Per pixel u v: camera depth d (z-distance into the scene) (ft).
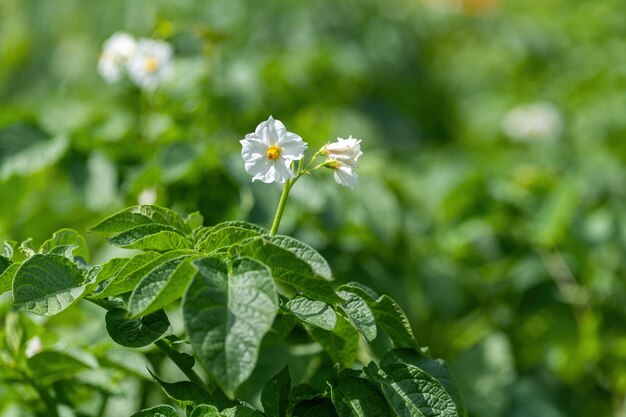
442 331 4.27
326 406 2.64
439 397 2.54
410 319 3.76
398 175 4.31
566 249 4.31
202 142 3.60
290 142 2.59
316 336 2.79
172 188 3.56
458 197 4.58
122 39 3.80
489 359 4.11
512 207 4.57
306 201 3.53
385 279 3.75
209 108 4.06
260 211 3.48
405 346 2.74
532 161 6.02
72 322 3.42
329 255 3.62
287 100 4.67
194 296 2.32
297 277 2.47
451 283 4.20
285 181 2.65
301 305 2.57
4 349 3.02
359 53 6.04
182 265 2.39
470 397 3.93
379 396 2.58
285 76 4.65
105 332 3.17
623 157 5.56
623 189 5.23
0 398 3.14
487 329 4.28
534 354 4.30
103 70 3.80
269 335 2.83
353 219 3.65
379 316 2.68
